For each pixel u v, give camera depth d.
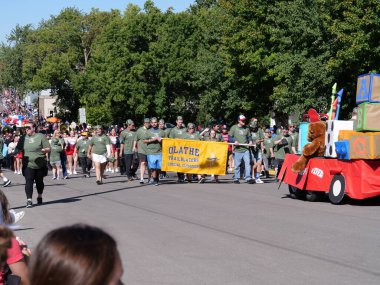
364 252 8.64
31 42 83.94
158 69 55.84
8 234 3.55
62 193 18.11
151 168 20.20
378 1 25.47
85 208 14.09
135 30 56.06
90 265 1.79
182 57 55.53
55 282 1.77
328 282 6.95
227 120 48.47
